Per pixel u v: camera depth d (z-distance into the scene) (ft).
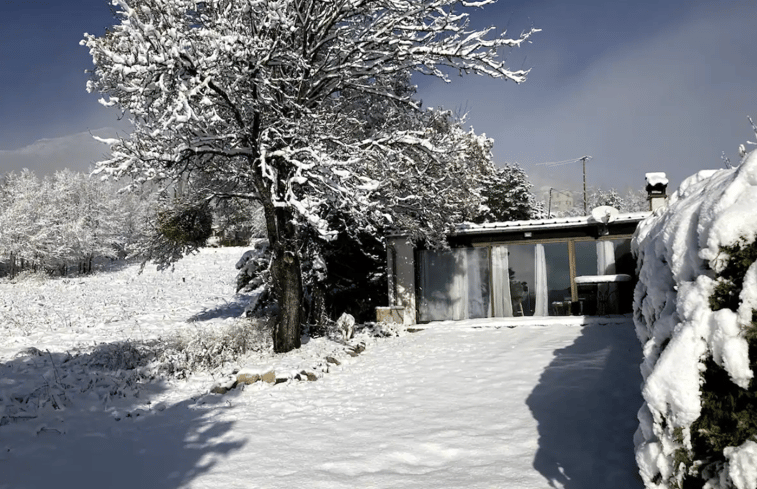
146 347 39.22
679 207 11.85
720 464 8.09
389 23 39.93
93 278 136.15
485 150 82.84
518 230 49.08
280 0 31.32
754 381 7.69
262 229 188.65
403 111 48.16
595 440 17.53
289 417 22.44
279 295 39.45
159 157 34.37
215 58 30.04
